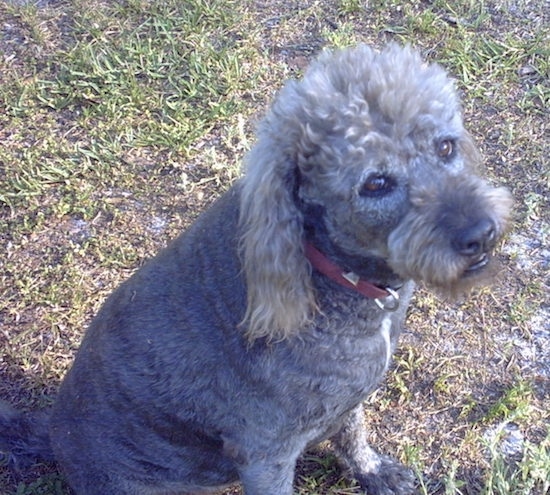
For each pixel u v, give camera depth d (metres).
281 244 0.83
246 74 1.57
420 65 0.85
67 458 1.02
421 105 0.81
